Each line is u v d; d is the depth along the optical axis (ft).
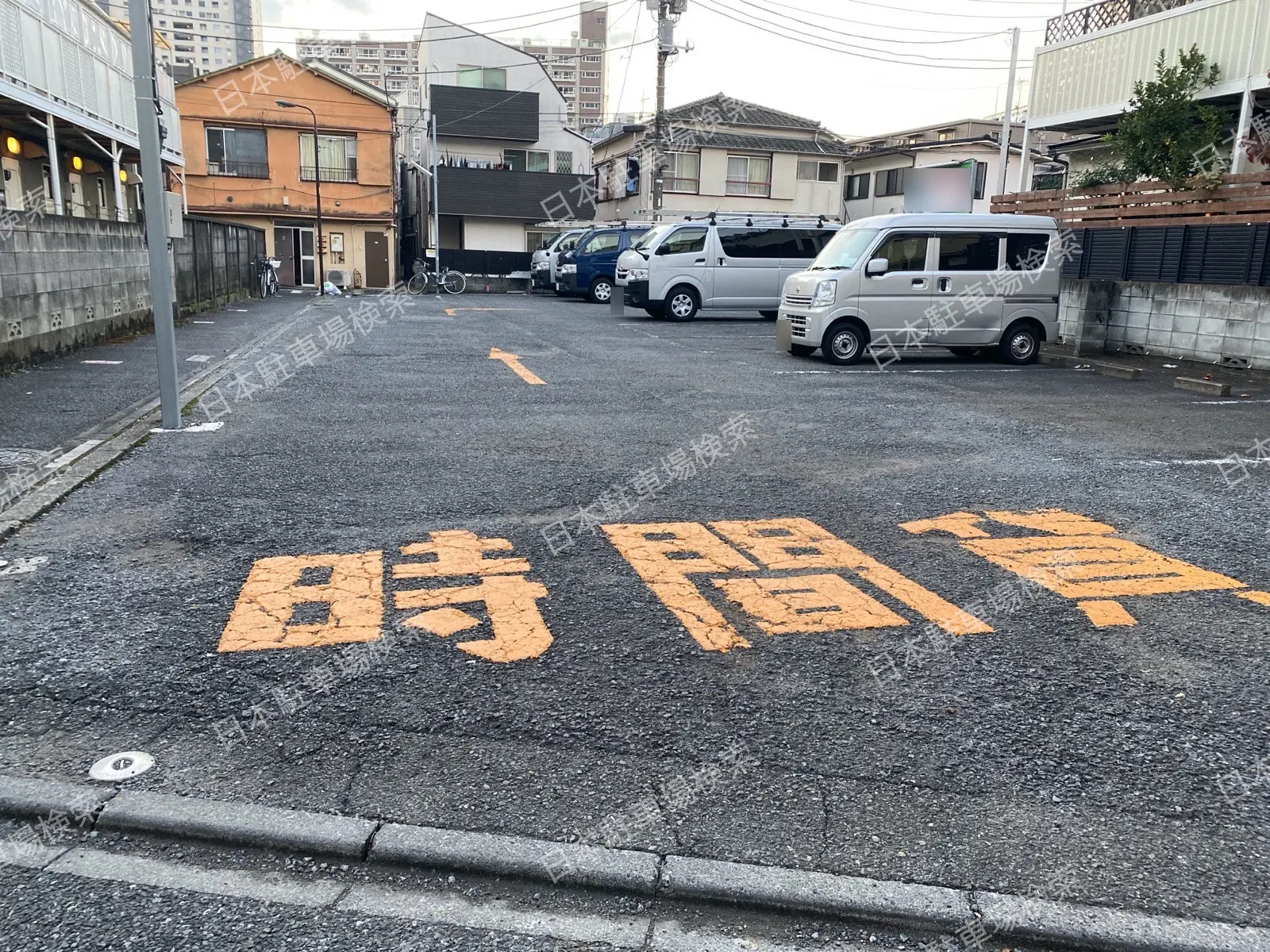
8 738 8.42
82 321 34.99
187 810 7.42
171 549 13.48
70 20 41.83
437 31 107.76
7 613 11.11
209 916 6.43
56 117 40.96
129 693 9.25
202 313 54.85
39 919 6.34
